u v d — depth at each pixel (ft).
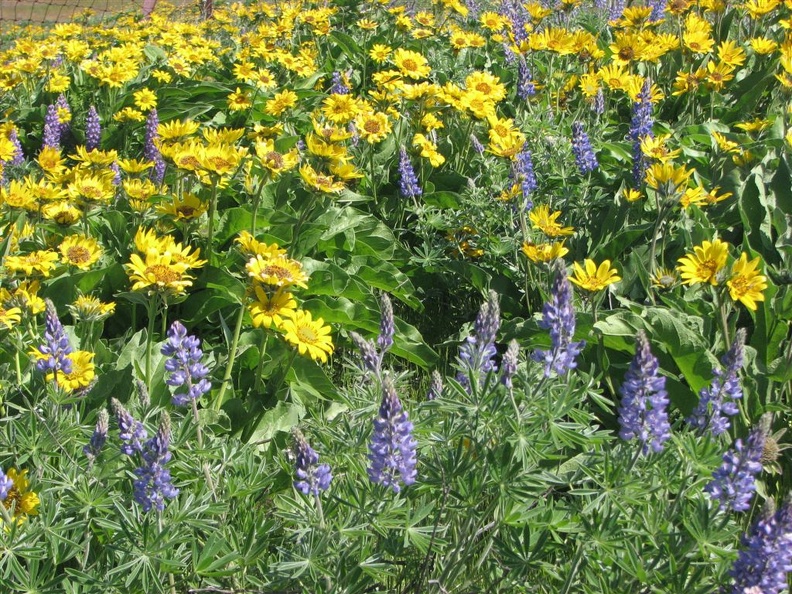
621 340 5.75
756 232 6.64
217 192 7.06
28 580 3.76
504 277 7.02
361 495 3.82
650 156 6.84
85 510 3.96
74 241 6.11
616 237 6.76
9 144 6.94
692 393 5.59
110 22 21.21
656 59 9.26
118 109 10.38
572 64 10.37
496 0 14.99
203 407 5.47
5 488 3.75
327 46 11.43
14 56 11.59
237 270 6.81
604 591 3.73
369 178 8.21
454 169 8.64
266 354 6.08
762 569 3.34
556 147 7.98
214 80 11.18
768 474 5.21
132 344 5.71
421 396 6.09
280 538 4.38
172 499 3.97
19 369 5.24
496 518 3.90
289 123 9.18
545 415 3.77
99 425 4.04
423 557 4.25
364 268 7.13
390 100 8.96
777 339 5.77
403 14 11.35
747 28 11.42
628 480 3.75
